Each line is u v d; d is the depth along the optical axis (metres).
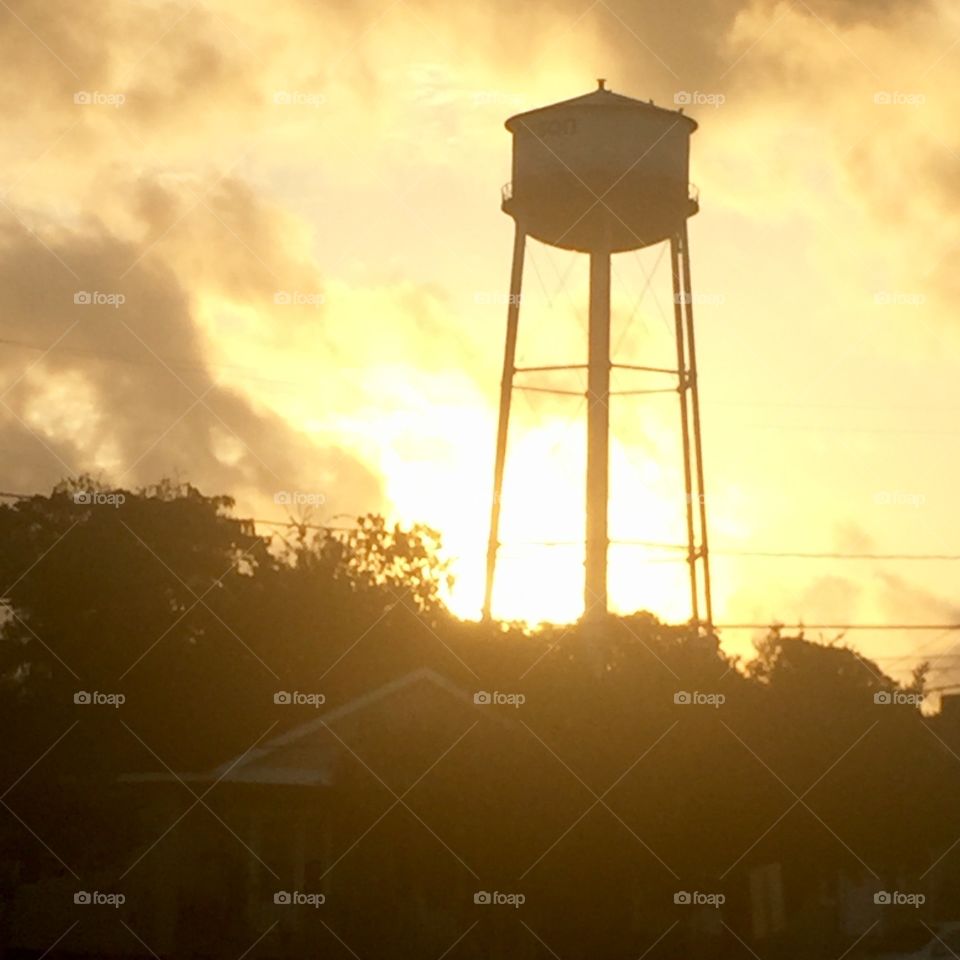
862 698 38.06
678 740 33.94
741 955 35.50
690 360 45.53
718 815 33.94
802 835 35.50
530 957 32.34
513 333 45.66
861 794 36.34
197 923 37.22
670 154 45.59
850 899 45.12
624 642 38.34
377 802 32.97
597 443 44.81
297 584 51.44
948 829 38.31
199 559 50.91
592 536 44.00
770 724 35.69
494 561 44.00
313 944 33.75
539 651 40.62
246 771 37.69
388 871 33.28
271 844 37.34
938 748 39.16
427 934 32.62
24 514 50.09
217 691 46.16
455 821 32.53
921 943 43.47
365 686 49.59
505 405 45.12
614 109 45.41
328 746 37.62
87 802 36.16
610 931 32.59
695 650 37.66
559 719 33.44
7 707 37.84
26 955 36.97
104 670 46.00
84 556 48.06
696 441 45.00
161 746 44.34
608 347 45.38
